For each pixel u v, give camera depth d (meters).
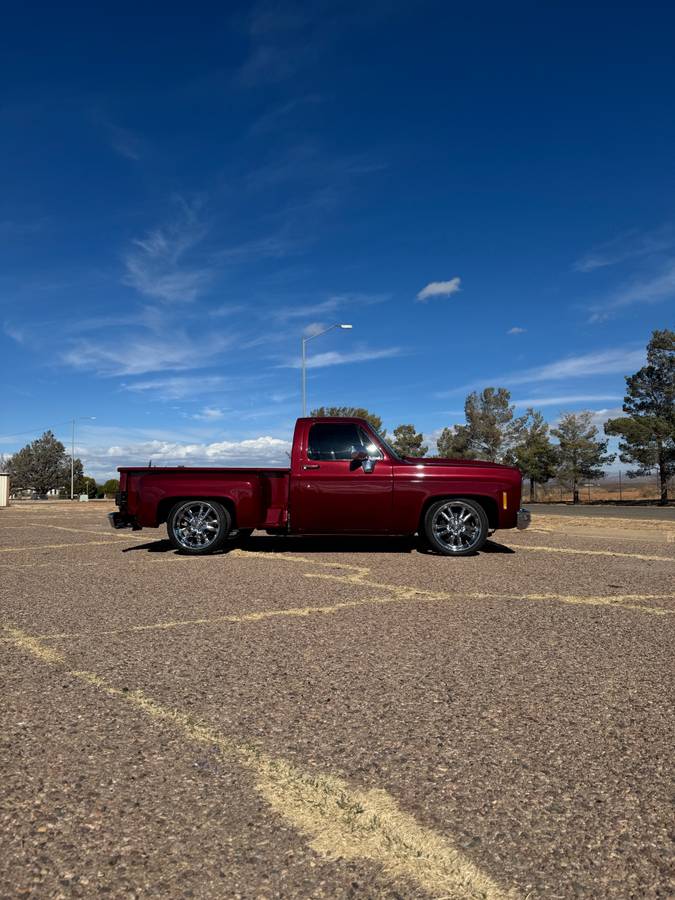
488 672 3.58
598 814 2.09
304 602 5.48
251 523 8.75
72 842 1.91
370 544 10.08
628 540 11.02
